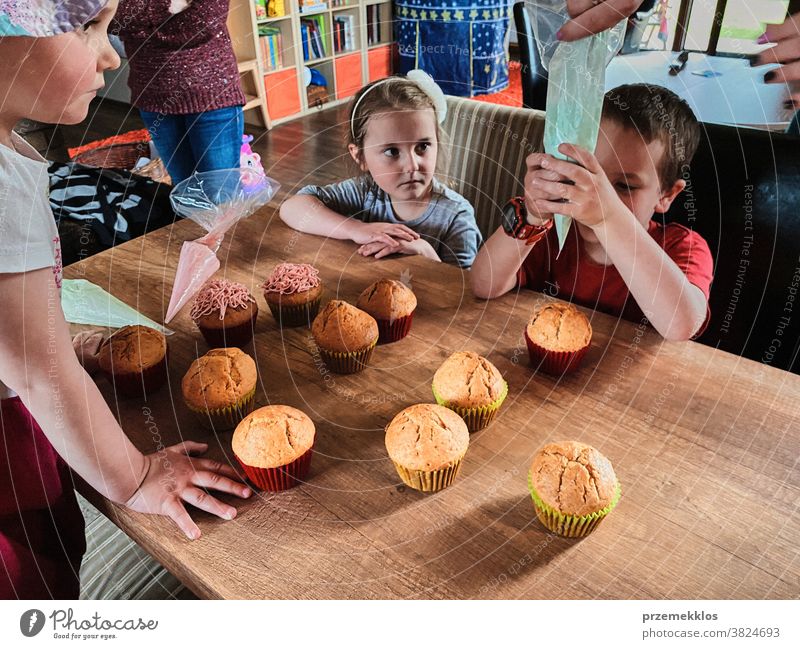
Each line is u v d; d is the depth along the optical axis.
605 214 0.88
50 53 0.51
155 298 1.06
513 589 0.55
